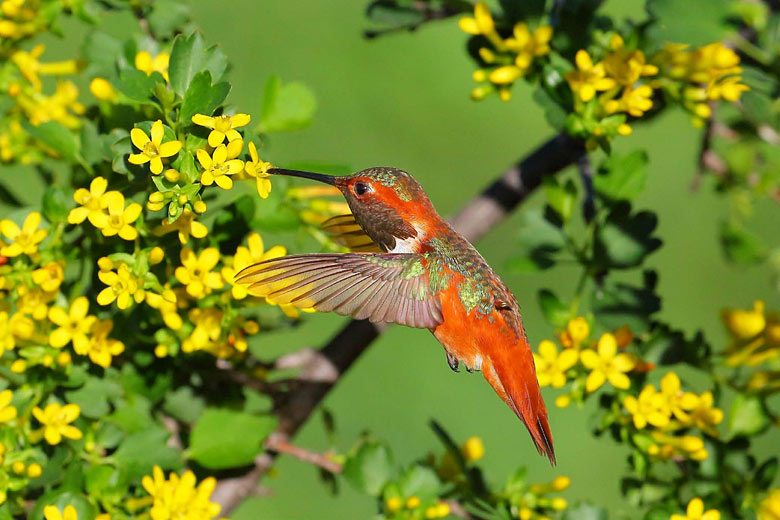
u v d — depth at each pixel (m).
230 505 2.07
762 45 2.06
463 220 2.09
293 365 2.08
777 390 2.07
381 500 2.07
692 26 2.05
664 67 2.06
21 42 2.07
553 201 2.07
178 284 2.04
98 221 2.02
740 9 2.06
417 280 2.04
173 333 2.04
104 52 2.07
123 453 2.04
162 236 2.03
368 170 2.05
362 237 2.07
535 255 2.07
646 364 2.06
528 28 2.07
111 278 2.02
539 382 2.05
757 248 2.16
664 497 2.07
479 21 2.07
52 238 2.04
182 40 2.03
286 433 2.08
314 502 2.28
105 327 2.04
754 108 2.07
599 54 2.06
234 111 2.03
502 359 2.05
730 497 2.07
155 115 2.04
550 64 2.07
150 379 2.05
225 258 2.04
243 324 2.04
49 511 2.03
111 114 2.05
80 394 2.04
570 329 2.06
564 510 2.07
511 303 2.05
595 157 2.18
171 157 2.02
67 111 2.09
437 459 2.09
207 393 2.07
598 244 2.07
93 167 2.04
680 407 2.05
